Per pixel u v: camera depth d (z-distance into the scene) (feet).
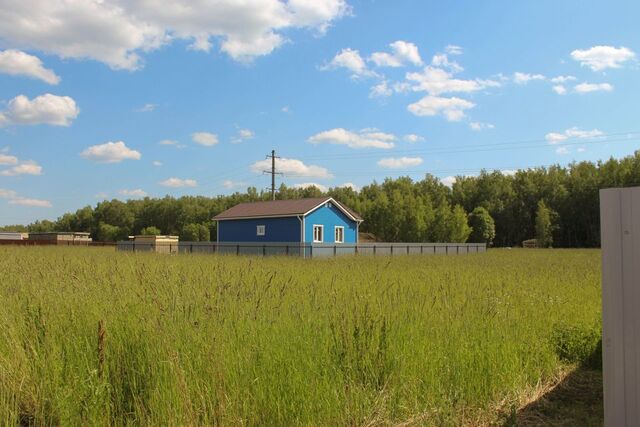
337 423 14.71
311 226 123.13
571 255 119.03
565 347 22.75
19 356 15.87
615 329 12.13
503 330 21.48
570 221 294.05
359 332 18.47
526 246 269.64
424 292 29.01
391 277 39.81
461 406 16.35
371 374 16.84
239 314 19.43
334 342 17.57
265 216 125.90
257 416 14.42
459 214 234.99
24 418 14.67
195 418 13.78
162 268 35.96
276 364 15.58
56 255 66.64
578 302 29.89
